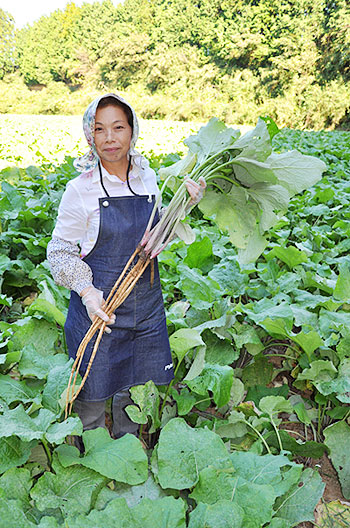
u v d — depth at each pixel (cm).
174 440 193
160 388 253
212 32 4497
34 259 431
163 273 369
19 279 390
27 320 266
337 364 268
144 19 5019
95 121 181
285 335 279
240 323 311
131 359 209
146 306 203
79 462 178
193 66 4538
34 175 706
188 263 354
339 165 923
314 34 4103
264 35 4394
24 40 5869
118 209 189
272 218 218
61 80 5734
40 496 171
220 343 276
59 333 281
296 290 339
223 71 4462
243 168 207
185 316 311
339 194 671
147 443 244
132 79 4841
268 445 236
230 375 230
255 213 221
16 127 1934
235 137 204
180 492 197
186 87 4503
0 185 524
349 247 450
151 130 2023
